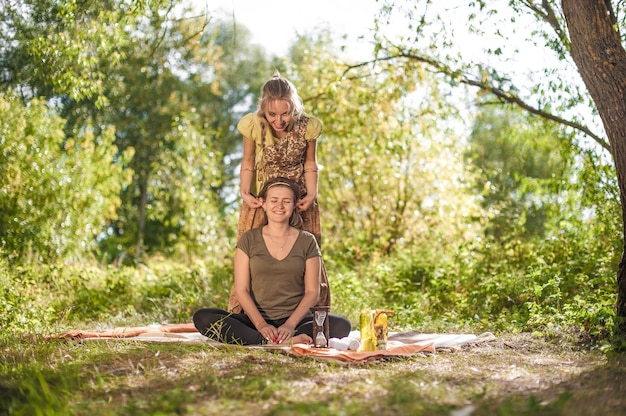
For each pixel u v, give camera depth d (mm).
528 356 5211
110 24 8977
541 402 3613
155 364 4516
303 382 4066
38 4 9156
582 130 9648
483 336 6090
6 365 4652
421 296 8820
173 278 10258
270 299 5742
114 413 3438
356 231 12883
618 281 5711
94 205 12805
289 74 13648
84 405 3672
